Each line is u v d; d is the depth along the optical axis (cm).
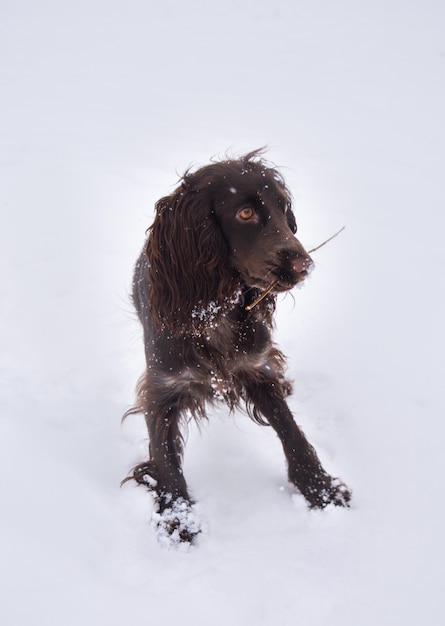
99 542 272
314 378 384
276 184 285
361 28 1109
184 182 288
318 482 295
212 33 1141
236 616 240
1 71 1028
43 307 455
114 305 459
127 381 385
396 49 1010
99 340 421
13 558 257
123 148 722
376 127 760
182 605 244
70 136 758
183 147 721
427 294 449
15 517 277
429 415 341
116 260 515
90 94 911
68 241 539
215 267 286
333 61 980
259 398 317
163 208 294
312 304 449
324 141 728
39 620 236
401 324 421
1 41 1176
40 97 907
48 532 272
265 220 276
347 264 494
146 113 830
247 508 296
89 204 599
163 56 1052
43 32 1213
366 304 445
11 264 506
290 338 416
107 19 1262
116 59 1056
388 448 324
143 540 277
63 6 1362
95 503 293
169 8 1289
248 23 1177
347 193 607
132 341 421
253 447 339
